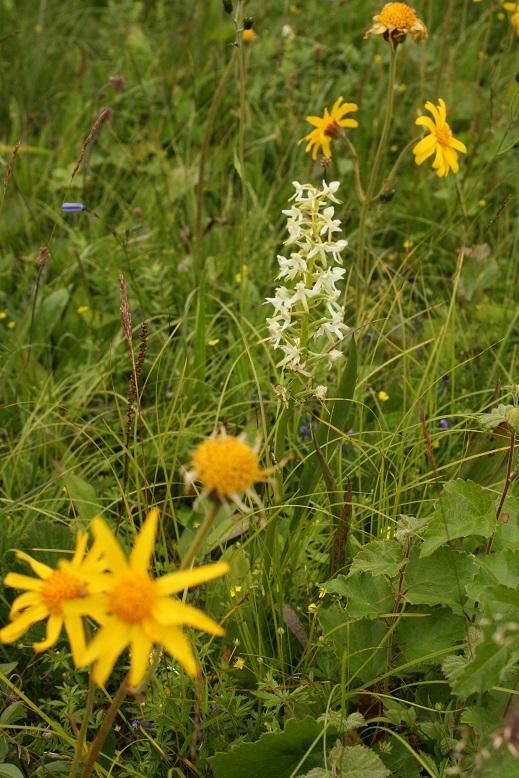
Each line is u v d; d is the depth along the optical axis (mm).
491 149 1306
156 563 787
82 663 509
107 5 1990
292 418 939
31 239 1287
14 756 697
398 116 1452
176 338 1079
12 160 866
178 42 1667
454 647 667
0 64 1631
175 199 1354
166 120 1502
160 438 909
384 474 842
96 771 661
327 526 859
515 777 607
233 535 832
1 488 909
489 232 1278
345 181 1354
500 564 673
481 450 801
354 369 756
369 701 716
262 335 1065
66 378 1065
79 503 832
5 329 1170
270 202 1315
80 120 1559
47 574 560
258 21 1678
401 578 693
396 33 945
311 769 662
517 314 1003
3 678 683
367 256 1138
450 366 1033
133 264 1219
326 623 724
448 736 674
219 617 771
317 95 1445
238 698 705
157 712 695
